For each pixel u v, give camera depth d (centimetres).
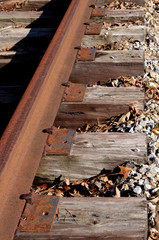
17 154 210
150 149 243
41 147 234
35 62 386
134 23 436
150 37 407
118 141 243
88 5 457
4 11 530
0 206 182
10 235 182
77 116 293
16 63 388
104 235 186
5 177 193
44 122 251
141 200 201
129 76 337
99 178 234
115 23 440
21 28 457
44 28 446
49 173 243
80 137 249
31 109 234
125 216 193
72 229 191
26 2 526
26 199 199
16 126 217
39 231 190
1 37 436
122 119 278
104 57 348
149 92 313
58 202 204
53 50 302
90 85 337
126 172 225
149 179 222
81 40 379
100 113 290
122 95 292
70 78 350
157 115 284
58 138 245
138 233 184
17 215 191
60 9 518
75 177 243
